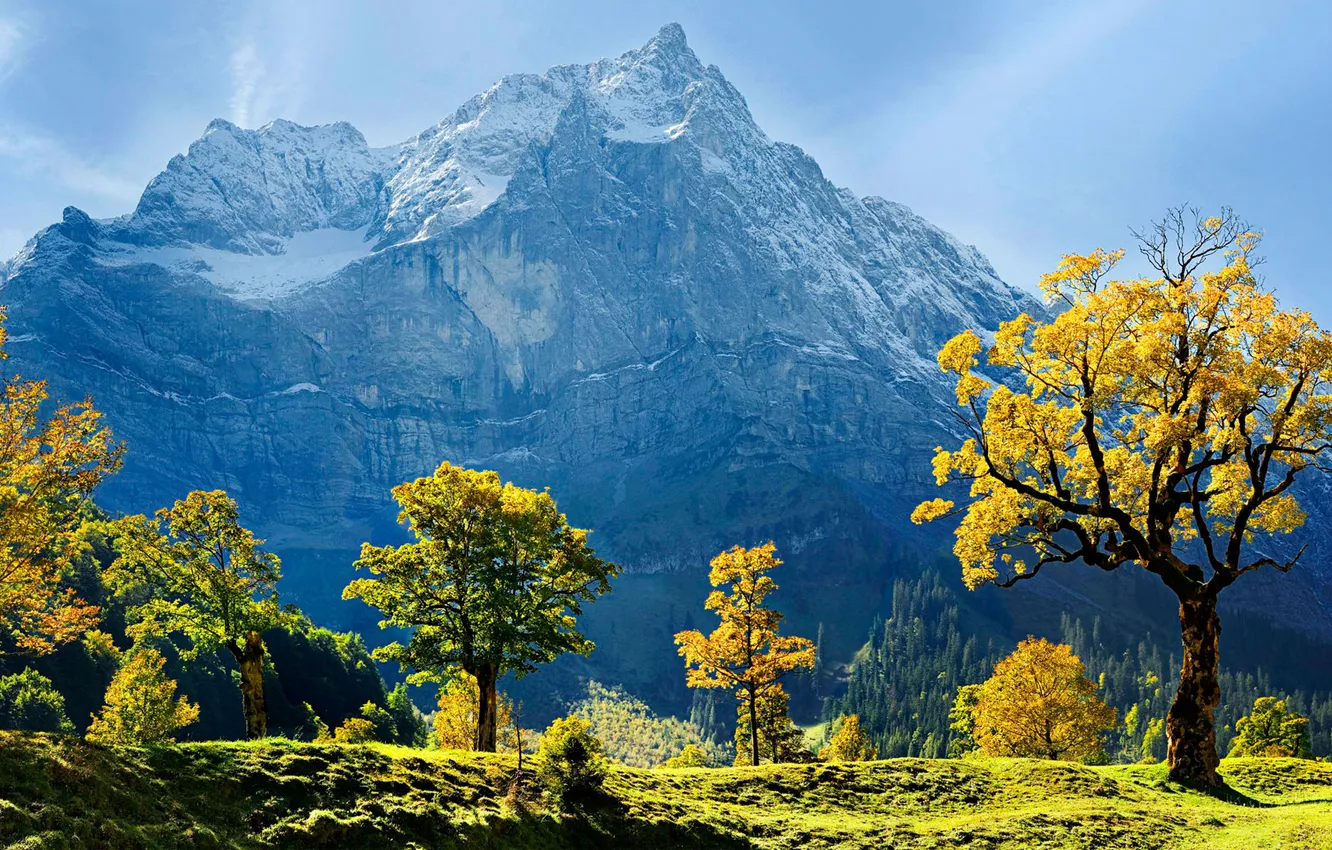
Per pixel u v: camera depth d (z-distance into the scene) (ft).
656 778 114.93
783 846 96.84
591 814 95.30
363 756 92.27
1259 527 123.75
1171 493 118.42
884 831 101.14
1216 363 113.91
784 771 123.85
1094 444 118.93
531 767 102.63
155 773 78.59
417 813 84.07
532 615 137.80
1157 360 113.29
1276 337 109.19
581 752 101.81
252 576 141.90
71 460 93.30
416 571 137.49
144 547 136.46
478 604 133.59
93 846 66.59
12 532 89.56
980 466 125.08
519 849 85.35
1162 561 117.39
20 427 91.45
